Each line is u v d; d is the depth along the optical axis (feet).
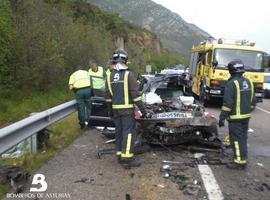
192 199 17.57
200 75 60.18
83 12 148.46
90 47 86.07
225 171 22.11
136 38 268.82
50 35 65.62
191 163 23.49
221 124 23.21
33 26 61.21
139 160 24.07
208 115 26.53
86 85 34.14
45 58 63.05
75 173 21.22
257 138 32.65
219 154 25.73
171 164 23.20
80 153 25.73
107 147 27.48
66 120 39.78
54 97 65.51
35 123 24.30
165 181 20.06
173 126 25.81
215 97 54.19
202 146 27.07
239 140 22.44
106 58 100.32
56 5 93.56
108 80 23.30
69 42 75.20
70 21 81.87
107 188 18.89
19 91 59.41
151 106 27.96
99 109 30.81
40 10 67.46
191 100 28.48
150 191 18.54
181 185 19.39
